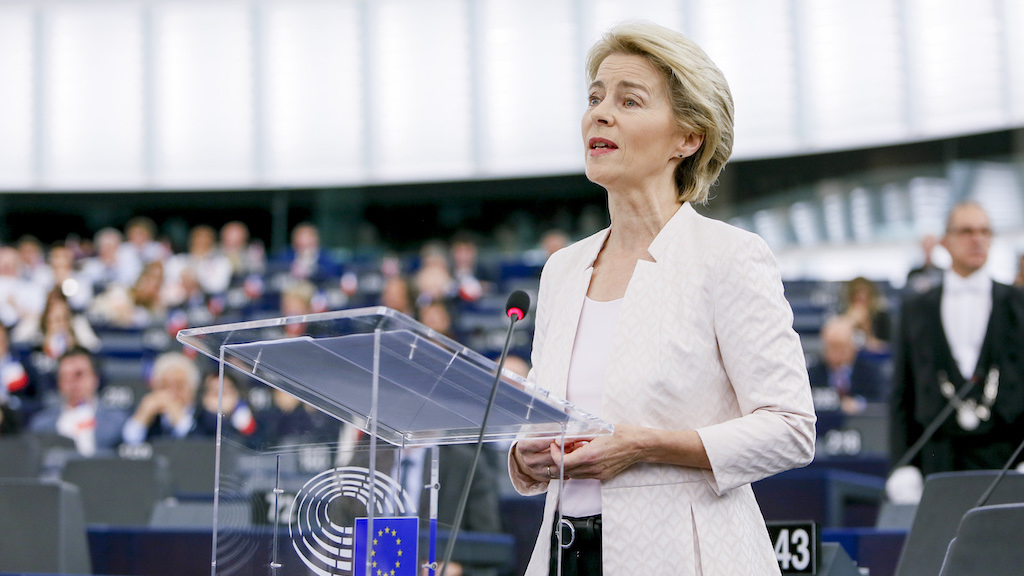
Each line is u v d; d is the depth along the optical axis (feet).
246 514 6.66
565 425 6.62
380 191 50.19
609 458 6.81
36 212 51.42
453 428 7.10
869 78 42.01
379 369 6.30
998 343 18.66
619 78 7.77
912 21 41.16
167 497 19.42
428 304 37.45
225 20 50.47
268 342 6.38
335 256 48.24
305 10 50.08
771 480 19.80
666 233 7.59
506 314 7.30
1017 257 32.99
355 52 49.98
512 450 7.55
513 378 6.13
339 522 6.67
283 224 51.57
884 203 42.11
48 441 26.27
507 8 48.32
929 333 19.17
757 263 7.24
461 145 49.24
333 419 6.93
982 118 39.81
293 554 6.61
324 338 6.10
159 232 51.98
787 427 6.88
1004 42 39.24
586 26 47.24
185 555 14.47
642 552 6.88
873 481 19.86
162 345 39.91
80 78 50.80
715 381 7.23
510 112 48.60
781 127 43.47
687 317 7.23
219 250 44.62
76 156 50.80
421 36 49.39
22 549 14.08
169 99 50.80
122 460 18.94
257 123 50.55
